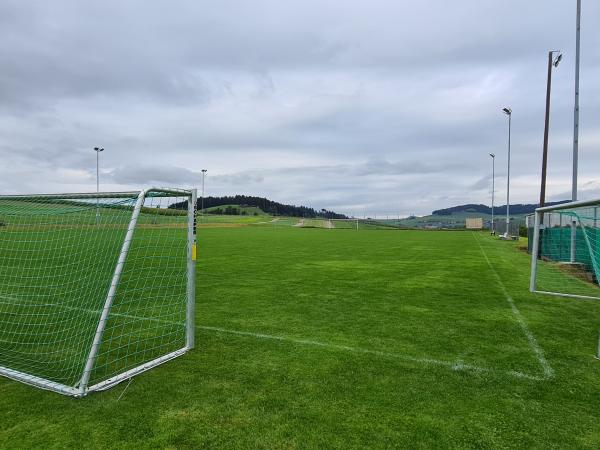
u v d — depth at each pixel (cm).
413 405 337
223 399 346
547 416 323
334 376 394
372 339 511
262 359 439
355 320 601
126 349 480
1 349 485
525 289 859
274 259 1389
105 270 1012
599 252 1000
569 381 391
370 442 283
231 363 427
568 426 308
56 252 1141
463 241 2548
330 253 1627
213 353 457
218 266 1195
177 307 680
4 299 747
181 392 359
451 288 863
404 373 403
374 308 677
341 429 299
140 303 712
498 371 412
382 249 1855
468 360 441
